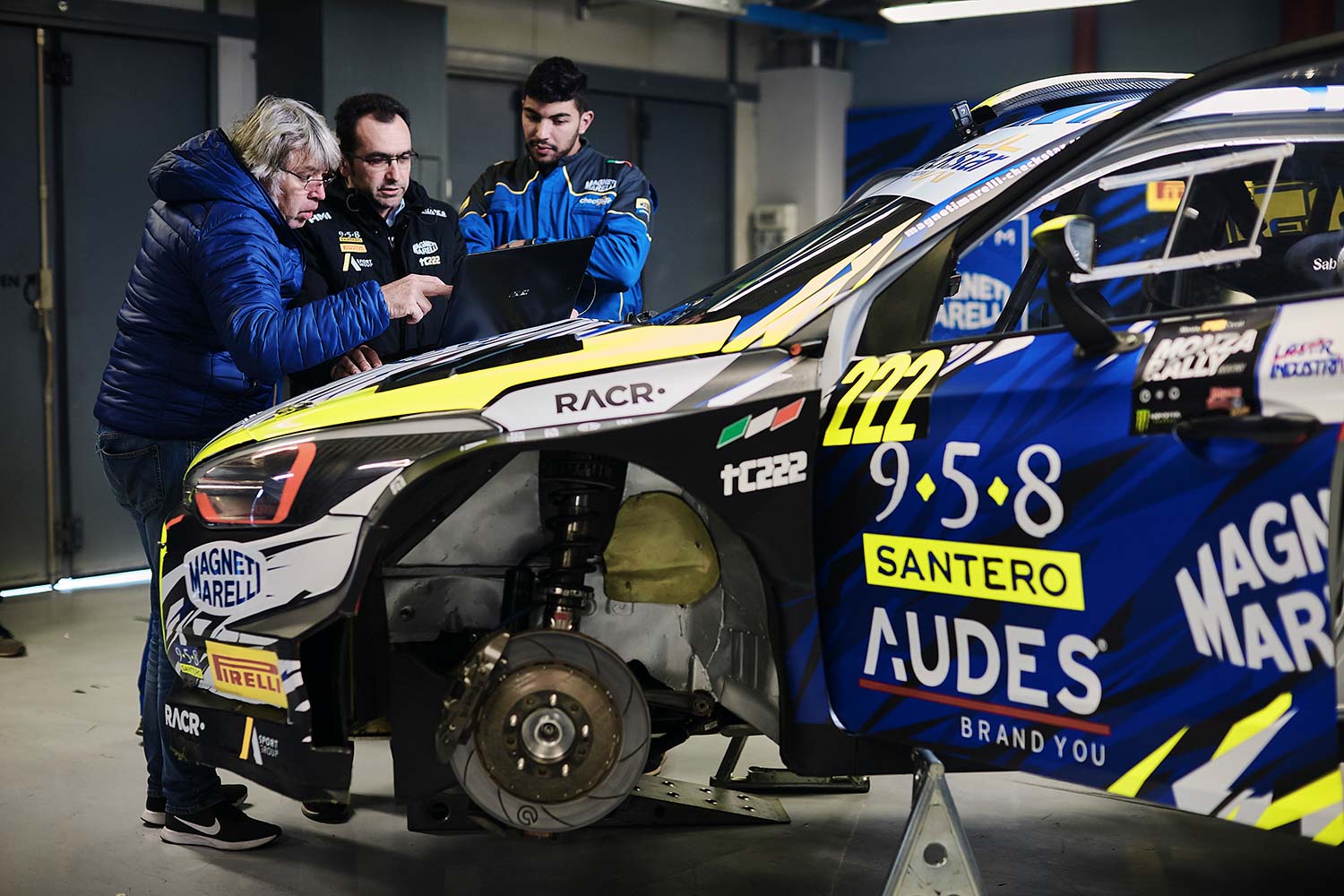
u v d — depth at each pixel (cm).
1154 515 185
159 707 286
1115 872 266
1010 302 306
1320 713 174
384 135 331
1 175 573
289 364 262
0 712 386
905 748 217
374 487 210
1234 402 180
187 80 639
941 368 207
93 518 613
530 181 408
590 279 399
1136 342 193
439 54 695
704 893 258
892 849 280
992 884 259
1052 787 320
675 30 937
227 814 287
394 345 341
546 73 394
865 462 209
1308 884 259
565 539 226
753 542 211
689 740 361
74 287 600
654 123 928
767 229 989
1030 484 194
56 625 505
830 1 965
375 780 334
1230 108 245
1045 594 194
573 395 211
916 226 222
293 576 214
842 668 214
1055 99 274
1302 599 174
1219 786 182
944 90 977
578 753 218
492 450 208
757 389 212
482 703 218
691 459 209
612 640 243
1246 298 272
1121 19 904
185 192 274
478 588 244
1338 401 173
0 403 578
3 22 568
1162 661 185
